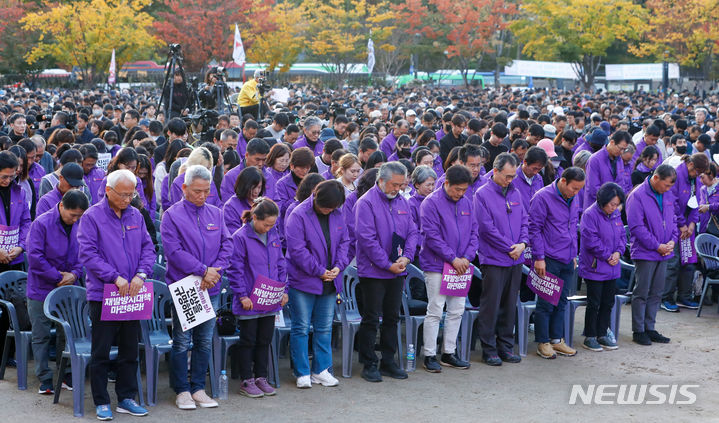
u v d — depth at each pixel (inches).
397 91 1706.4
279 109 683.4
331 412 256.8
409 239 288.2
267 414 253.9
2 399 260.4
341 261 278.7
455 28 2148.1
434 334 299.7
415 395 274.8
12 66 2127.2
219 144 387.9
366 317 287.0
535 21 2182.6
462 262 293.4
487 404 267.0
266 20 2079.2
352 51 2262.6
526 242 310.0
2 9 2074.3
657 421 253.4
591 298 331.6
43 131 530.9
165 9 2578.7
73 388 246.7
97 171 356.8
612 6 2058.3
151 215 347.9
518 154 381.1
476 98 1517.0
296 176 319.3
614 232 327.3
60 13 1967.3
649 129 461.7
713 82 2111.2
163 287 274.8
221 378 268.2
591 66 2171.5
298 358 279.3
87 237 240.7
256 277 263.3
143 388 273.3
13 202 291.9
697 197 398.6
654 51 2064.5
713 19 1870.1
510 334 316.8
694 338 351.3
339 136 471.5
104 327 242.8
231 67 2277.3
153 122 463.5
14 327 269.0
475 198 309.3
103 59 2060.8
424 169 312.5
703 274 390.6
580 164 411.8
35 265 259.6
